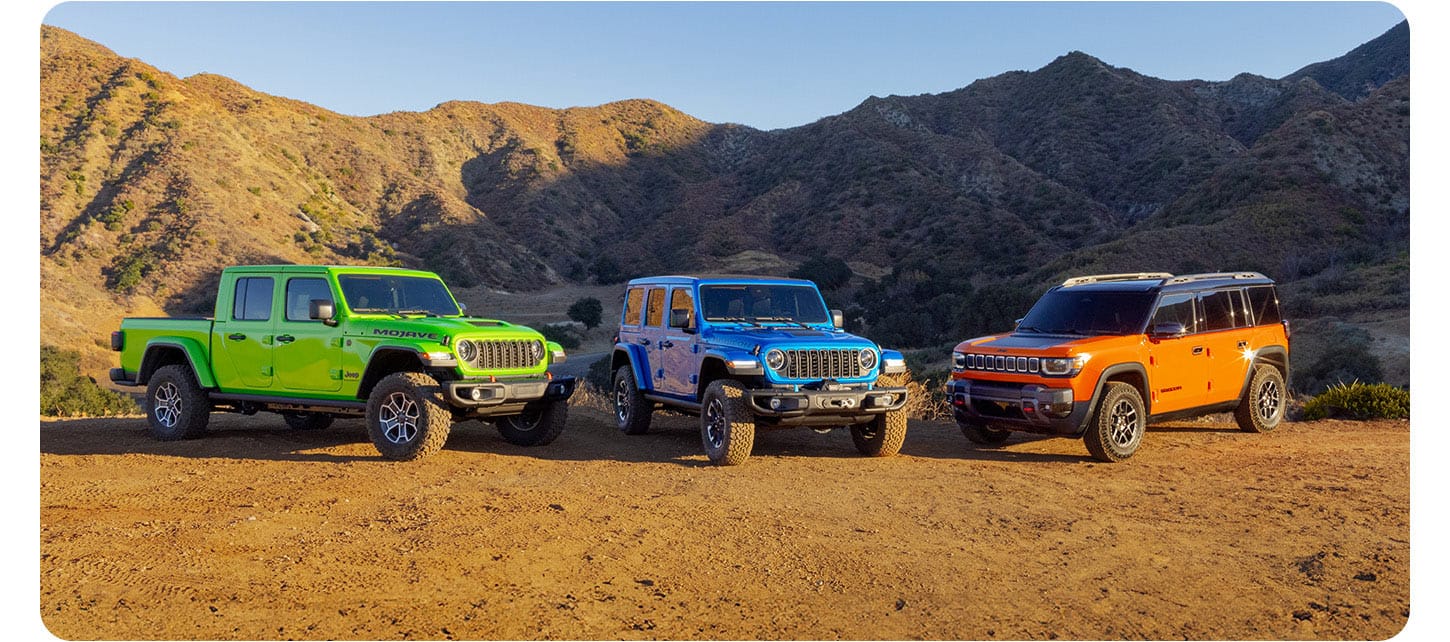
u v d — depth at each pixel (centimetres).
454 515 689
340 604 497
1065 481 862
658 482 831
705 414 961
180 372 1055
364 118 17325
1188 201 9381
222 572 546
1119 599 529
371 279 1012
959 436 1190
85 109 11938
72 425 1209
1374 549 623
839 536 652
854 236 13438
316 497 746
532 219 15525
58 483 794
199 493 759
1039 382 965
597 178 18012
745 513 714
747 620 489
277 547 599
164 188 10912
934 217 13212
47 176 10350
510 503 732
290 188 12850
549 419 1035
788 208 15462
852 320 8556
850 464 948
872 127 16650
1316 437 1148
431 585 530
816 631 476
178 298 9094
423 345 911
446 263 13175
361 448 1007
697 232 15538
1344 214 7844
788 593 532
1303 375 3825
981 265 11694
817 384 945
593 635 462
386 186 15062
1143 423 996
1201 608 516
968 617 499
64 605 484
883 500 770
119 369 1128
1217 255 7581
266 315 1019
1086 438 973
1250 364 1134
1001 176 14150
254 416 1348
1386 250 6794
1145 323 1019
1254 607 517
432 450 914
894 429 981
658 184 18438
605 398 1536
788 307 1068
